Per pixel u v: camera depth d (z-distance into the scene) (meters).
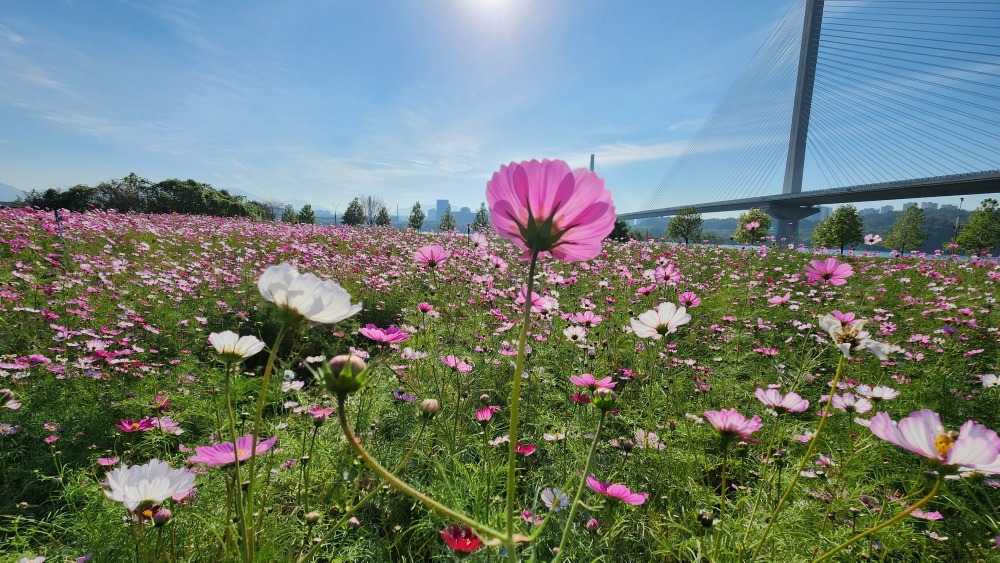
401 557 1.62
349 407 2.40
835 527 1.76
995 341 4.41
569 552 1.51
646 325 1.53
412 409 2.48
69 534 1.67
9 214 9.52
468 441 2.24
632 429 2.55
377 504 1.80
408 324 4.29
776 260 10.18
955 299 6.30
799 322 4.77
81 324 4.04
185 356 3.43
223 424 2.33
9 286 4.50
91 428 2.37
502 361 3.28
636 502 1.40
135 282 5.30
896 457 2.29
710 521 1.27
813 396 3.10
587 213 0.69
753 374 3.52
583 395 2.11
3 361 2.87
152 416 2.29
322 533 1.59
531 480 1.99
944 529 1.88
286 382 2.52
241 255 7.98
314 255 7.75
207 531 1.47
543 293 4.74
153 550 1.35
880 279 7.60
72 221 9.34
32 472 2.02
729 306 5.59
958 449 0.81
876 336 4.46
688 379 3.19
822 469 2.05
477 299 4.93
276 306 0.78
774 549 1.54
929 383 3.31
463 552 1.23
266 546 1.37
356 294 5.44
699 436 2.30
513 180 0.70
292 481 1.89
